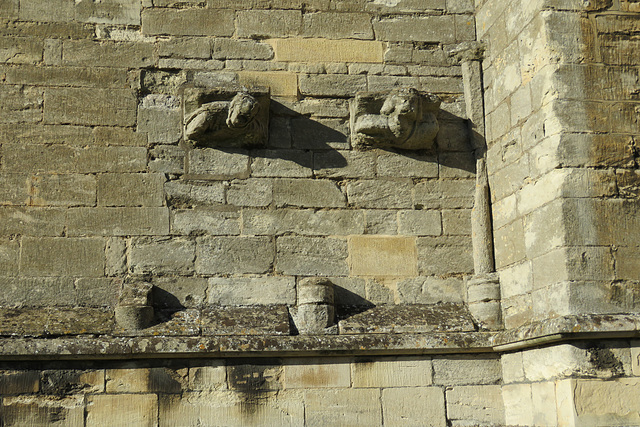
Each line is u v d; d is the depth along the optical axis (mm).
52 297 8617
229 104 8977
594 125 8109
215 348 8211
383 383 8617
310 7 9938
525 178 8594
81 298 8664
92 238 8852
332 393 8516
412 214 9461
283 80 9672
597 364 7527
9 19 9297
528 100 8633
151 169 9148
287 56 9750
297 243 9188
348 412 8484
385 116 9297
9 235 8711
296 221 9242
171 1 9695
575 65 8234
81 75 9281
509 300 8789
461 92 9961
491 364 8820
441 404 8633
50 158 8984
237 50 9680
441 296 9250
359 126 9305
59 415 8062
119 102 9281
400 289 9227
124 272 8828
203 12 9727
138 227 8969
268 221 9195
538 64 8438
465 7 10203
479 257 9250
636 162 8094
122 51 9453
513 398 8500
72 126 9117
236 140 9297
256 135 9203
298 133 9531
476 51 9883
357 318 8805
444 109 9859
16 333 8078
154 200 9070
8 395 8016
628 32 8406
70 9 9461
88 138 9117
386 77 9859
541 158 8273
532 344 8055
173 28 9625
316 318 8648
